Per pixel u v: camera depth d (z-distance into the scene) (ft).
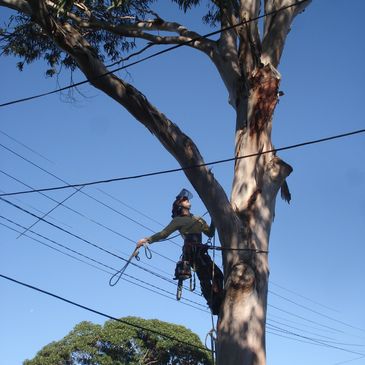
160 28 39.14
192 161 31.14
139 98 31.68
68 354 76.64
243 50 34.81
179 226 30.04
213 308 30.19
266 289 30.25
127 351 77.05
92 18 39.93
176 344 77.61
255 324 28.96
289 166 32.78
